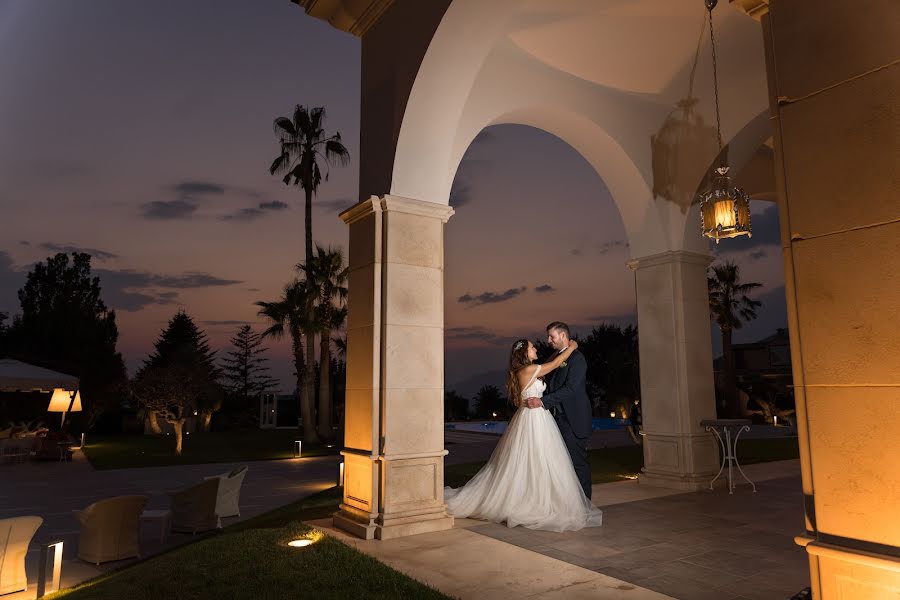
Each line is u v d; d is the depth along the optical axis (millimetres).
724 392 30172
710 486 7648
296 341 22234
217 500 7531
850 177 2174
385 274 5520
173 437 26000
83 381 26922
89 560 6227
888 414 2025
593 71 7488
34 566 6152
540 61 7250
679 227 8102
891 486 2004
